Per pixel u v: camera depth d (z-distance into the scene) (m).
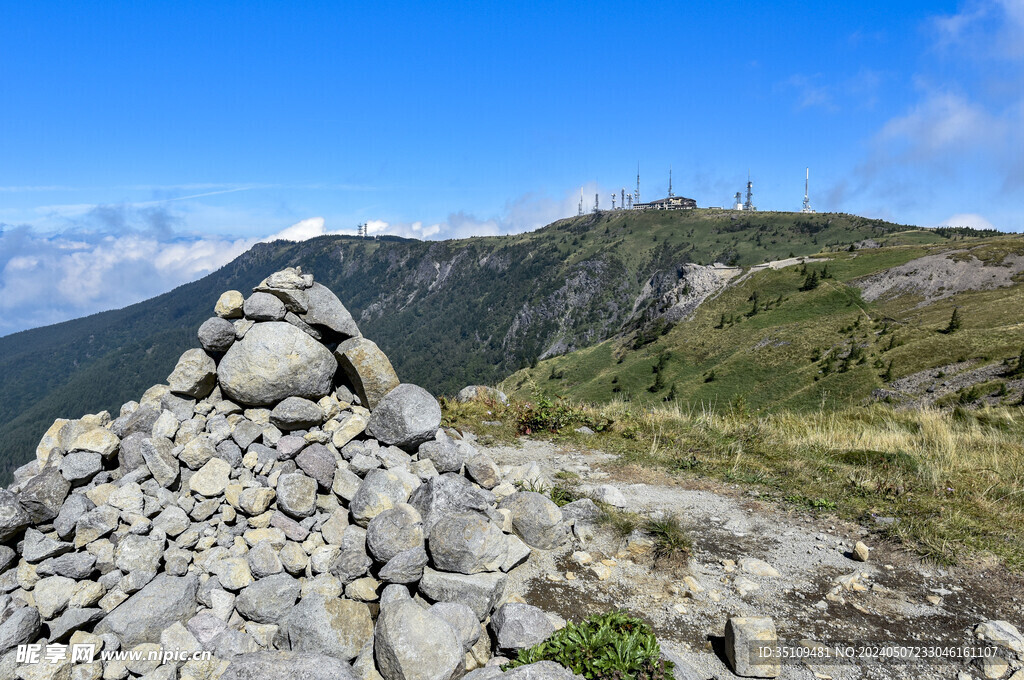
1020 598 5.09
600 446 9.38
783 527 6.48
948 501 7.13
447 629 4.07
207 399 5.90
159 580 4.59
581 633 4.08
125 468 5.07
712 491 7.52
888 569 5.57
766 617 4.36
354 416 6.25
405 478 5.71
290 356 5.84
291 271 6.31
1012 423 12.18
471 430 10.06
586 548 5.80
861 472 8.09
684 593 5.06
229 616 4.67
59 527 4.48
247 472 5.39
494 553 4.94
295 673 3.81
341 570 4.86
